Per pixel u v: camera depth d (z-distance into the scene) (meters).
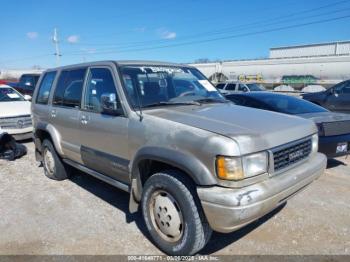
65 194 4.61
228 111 3.48
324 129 5.07
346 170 5.70
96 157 3.90
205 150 2.62
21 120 7.91
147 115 3.21
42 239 3.38
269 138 2.79
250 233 3.49
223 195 2.52
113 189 4.80
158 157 2.94
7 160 6.46
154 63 4.13
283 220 3.78
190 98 3.93
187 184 2.82
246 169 2.59
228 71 54.88
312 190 4.71
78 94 4.25
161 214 3.07
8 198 4.47
